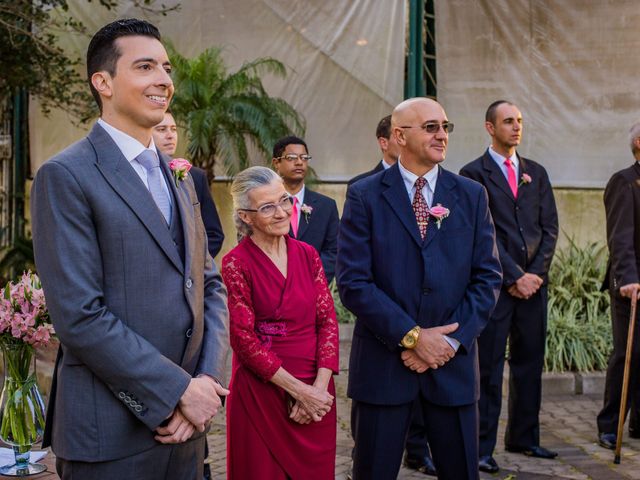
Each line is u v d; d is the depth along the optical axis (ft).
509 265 15.12
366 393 10.86
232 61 30.22
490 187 15.52
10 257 28.94
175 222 7.77
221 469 15.11
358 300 10.77
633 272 15.85
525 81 30.07
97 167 7.30
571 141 30.40
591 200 30.63
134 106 7.49
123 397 7.12
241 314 10.48
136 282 7.29
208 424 8.11
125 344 7.02
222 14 30.17
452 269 10.85
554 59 30.09
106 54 7.51
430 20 29.91
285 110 28.27
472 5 29.73
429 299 10.74
